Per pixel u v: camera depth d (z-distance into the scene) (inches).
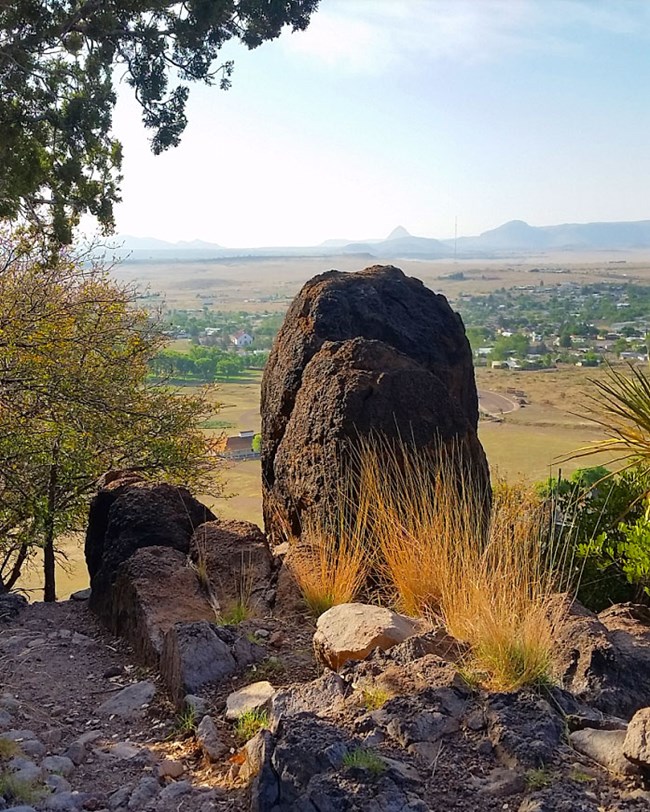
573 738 114.7
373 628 153.6
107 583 218.2
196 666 158.1
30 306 471.2
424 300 276.8
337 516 209.8
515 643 131.0
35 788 119.7
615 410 220.1
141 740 145.3
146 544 221.9
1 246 479.8
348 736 110.7
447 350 271.6
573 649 146.4
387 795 98.0
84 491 522.0
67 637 207.5
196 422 598.2
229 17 436.1
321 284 266.1
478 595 151.9
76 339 484.7
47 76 405.1
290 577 201.8
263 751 111.3
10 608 232.8
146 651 183.3
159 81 430.6
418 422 215.0
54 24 385.7
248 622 183.0
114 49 417.1
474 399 284.2
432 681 126.3
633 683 140.8
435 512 192.5
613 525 225.9
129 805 116.2
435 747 111.7
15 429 477.7
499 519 185.5
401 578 185.9
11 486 494.6
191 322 7514.8
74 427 484.1
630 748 105.0
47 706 163.2
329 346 233.5
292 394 246.8
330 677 134.5
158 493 234.4
